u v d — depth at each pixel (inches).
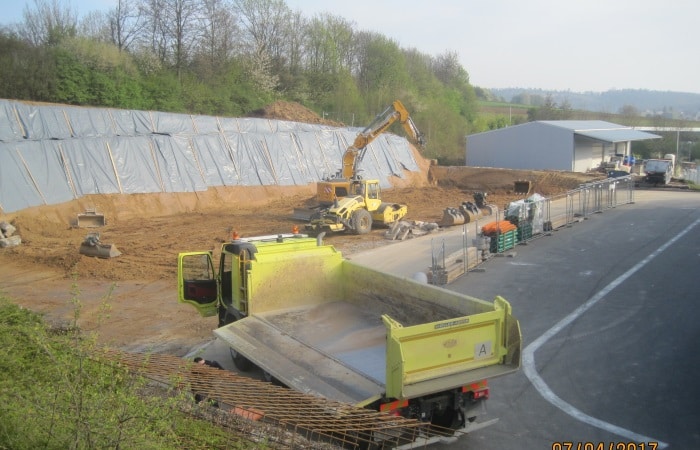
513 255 806.5
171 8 2091.5
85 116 1306.6
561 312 565.3
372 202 1050.1
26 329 271.4
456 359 296.4
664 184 1673.2
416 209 1318.9
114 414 199.5
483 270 737.0
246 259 420.5
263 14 2493.8
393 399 284.0
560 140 1905.8
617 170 1764.3
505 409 366.9
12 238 893.8
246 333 380.2
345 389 294.4
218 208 1330.0
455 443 322.7
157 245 906.1
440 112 2496.3
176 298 644.1
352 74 2834.6
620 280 671.8
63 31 1786.4
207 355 466.9
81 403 201.5
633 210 1208.8
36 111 1222.3
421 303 362.9
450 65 3718.0
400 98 2469.2
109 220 1145.4
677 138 2544.3
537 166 1968.5
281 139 1565.0
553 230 996.6
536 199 941.8
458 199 1467.8
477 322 299.3
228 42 2285.9
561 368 431.8
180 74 2055.9
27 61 1489.9
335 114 2372.0
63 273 749.3
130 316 583.2
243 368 409.4
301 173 1560.0
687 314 544.1
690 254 787.4
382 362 326.3
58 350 259.0
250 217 1190.3
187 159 1347.2
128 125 1380.4
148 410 208.5
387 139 1824.6
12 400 224.4
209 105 1897.1
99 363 251.8
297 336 371.6
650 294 613.0
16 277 731.4
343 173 1119.0
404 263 783.1
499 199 1456.7
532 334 507.5
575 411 362.9
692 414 355.3
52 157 1131.3
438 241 930.7
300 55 2615.7
